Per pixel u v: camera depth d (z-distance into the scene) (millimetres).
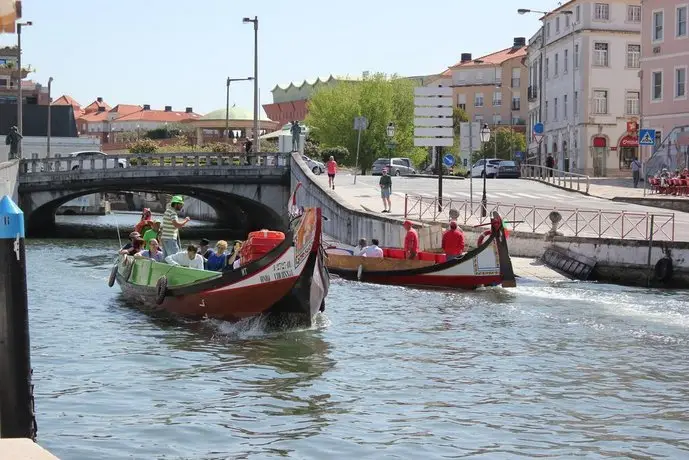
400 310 27297
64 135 110438
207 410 16250
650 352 21250
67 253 48344
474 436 14750
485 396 17266
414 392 17547
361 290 31766
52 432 14844
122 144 163250
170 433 14852
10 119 109375
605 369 19516
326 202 50375
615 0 82375
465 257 31922
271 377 18766
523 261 37250
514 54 143000
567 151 85625
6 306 10133
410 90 112562
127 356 20719
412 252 33344
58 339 22719
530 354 21000
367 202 51281
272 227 66188
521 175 82375
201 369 19438
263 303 23500
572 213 44625
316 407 16469
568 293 31266
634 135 79375
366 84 109875
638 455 13844
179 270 25688
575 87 83438
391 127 73062
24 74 126250
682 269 33500
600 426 15344
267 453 13883
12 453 6707
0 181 55562
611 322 25172
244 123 121312
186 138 137000
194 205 95000
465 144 39969
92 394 17297
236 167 60812
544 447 14195
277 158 61562
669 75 67000
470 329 24125
